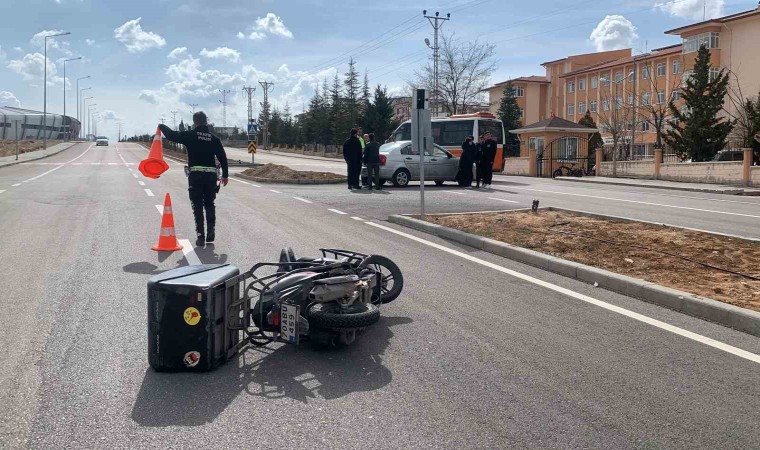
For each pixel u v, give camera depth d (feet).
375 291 21.45
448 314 21.50
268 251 31.50
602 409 14.34
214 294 16.22
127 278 25.62
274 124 351.67
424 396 14.97
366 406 14.39
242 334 18.79
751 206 56.08
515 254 30.71
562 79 261.44
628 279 24.63
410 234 37.70
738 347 18.52
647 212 50.24
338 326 17.24
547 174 114.11
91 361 16.79
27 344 17.90
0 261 28.50
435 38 189.06
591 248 31.45
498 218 41.73
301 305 17.69
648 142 194.29
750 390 15.47
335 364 16.99
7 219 41.45
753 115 110.01
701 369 16.79
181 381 15.67
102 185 68.69
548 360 17.31
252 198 56.39
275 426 13.37
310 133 298.35
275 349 18.13
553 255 29.73
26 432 12.96
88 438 12.75
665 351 18.11
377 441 12.76
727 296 22.88
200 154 32.42
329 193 62.90
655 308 22.50
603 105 229.04
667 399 14.92
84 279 25.35
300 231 37.83
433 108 203.51
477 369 16.65
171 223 31.63
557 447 12.63
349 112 260.42
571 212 44.96
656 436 13.12
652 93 197.16
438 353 17.81
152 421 13.52
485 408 14.34
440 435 13.04
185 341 15.99
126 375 15.96
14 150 190.29
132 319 20.33
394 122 220.23
